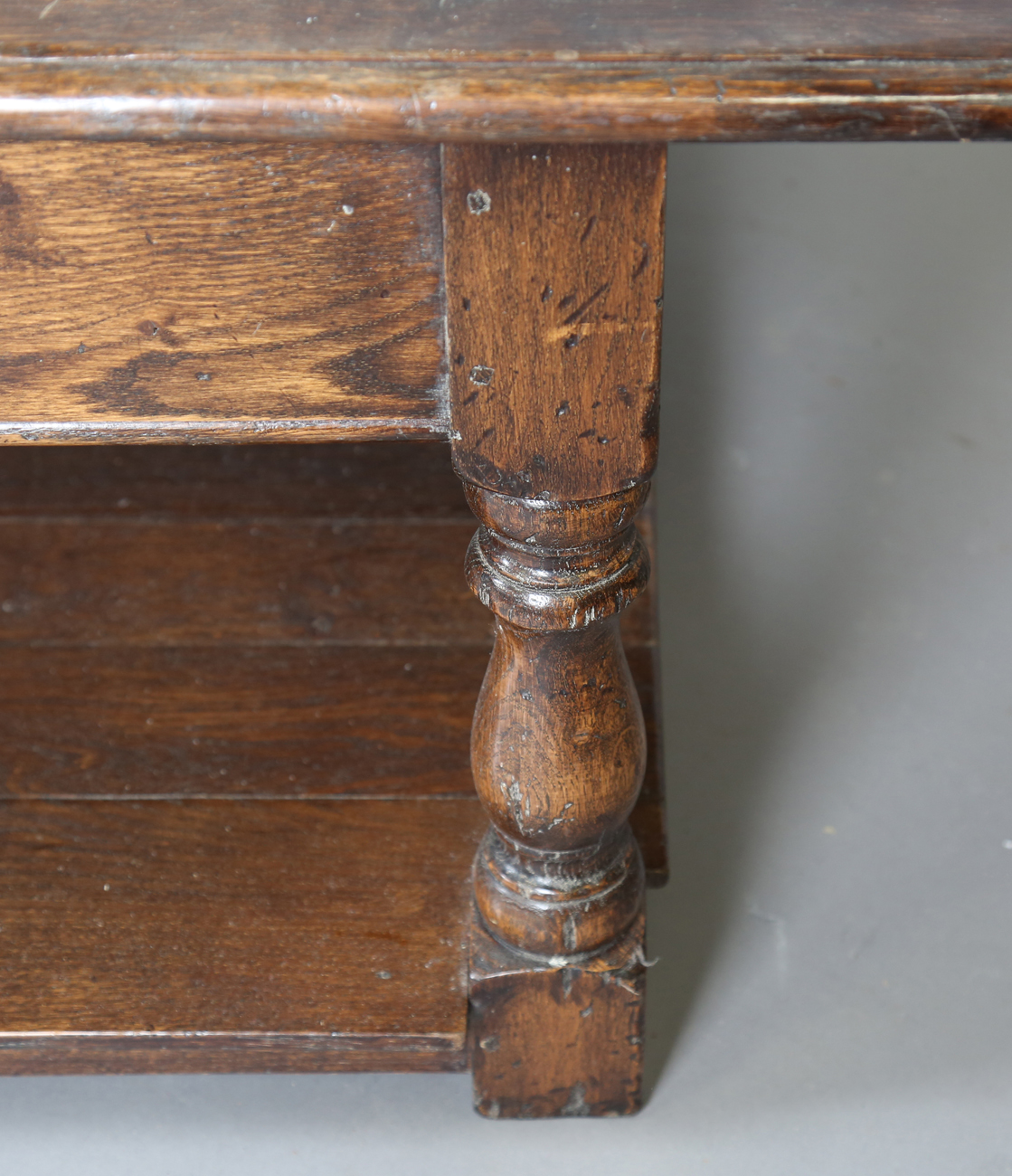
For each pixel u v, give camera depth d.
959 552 1.72
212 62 0.66
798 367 2.04
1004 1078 1.16
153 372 0.77
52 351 0.76
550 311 0.73
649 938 1.28
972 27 0.68
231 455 1.67
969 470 1.84
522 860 1.01
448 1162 1.11
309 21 0.70
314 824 1.21
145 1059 1.05
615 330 0.74
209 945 1.10
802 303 2.18
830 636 1.60
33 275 0.73
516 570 0.85
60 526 1.58
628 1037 1.07
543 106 0.63
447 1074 1.18
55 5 0.72
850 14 0.70
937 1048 1.18
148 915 1.13
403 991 1.06
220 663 1.40
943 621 1.62
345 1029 1.03
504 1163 1.11
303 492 1.62
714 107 0.63
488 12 0.71
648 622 1.45
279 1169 1.11
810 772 1.44
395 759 1.28
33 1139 1.13
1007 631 1.61
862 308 2.16
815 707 1.51
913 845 1.36
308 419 0.78
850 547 1.72
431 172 0.70
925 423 1.93
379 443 1.69
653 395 0.76
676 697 1.52
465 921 1.11
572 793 0.93
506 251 0.71
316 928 1.11
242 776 1.27
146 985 1.06
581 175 0.69
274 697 1.36
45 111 0.64
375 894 1.14
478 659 1.40
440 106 0.63
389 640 1.43
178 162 0.69
